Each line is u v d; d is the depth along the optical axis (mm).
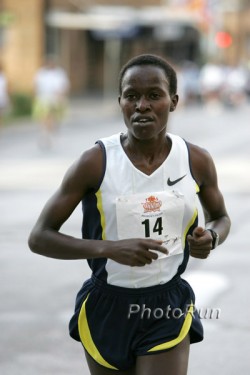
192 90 83562
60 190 8531
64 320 15500
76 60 93688
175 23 84938
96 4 97062
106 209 8438
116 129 59625
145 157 8477
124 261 7969
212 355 13695
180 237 8633
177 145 8594
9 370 13023
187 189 8570
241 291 17141
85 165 8414
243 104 91625
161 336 8484
